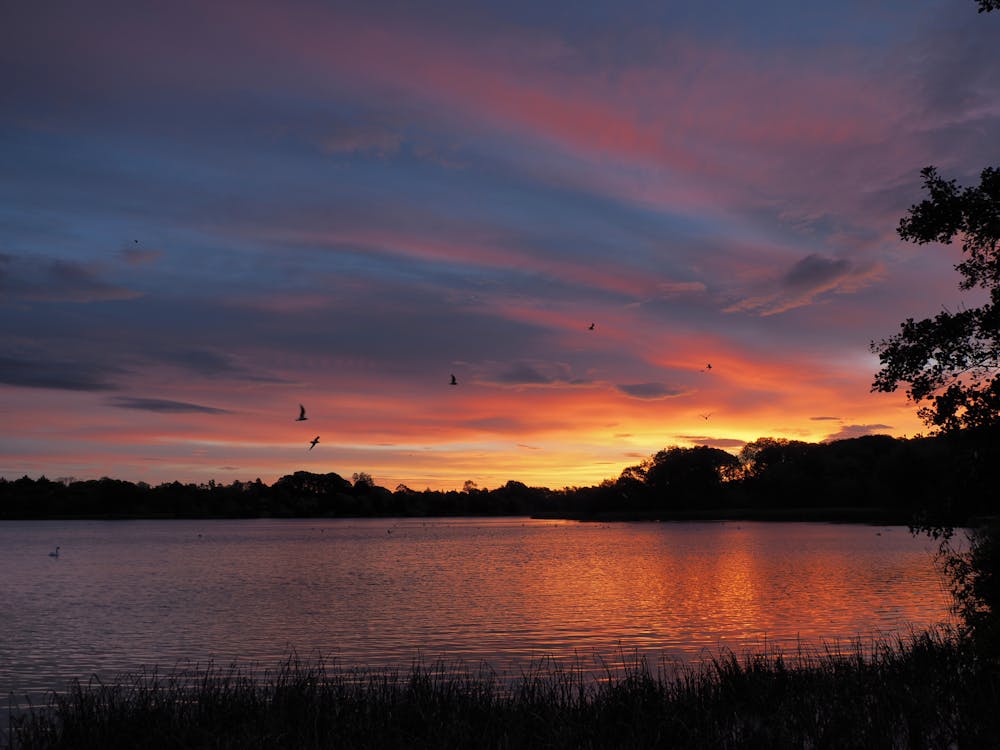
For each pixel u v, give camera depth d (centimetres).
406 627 3603
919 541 10444
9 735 1572
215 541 14938
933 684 1669
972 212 2005
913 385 2059
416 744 1397
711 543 11100
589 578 6162
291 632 3488
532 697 1642
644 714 1505
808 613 3778
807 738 1402
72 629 3688
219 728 1484
